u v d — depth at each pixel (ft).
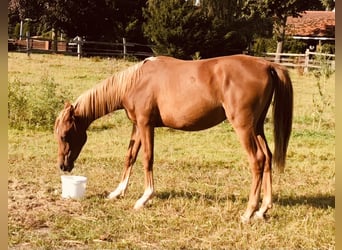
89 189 22.11
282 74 18.33
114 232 17.04
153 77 19.22
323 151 31.76
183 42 85.61
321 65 49.67
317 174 26.11
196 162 28.07
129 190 21.88
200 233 17.06
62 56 83.56
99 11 105.70
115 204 19.97
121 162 27.48
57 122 20.16
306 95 55.11
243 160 28.96
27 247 15.66
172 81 18.81
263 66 18.12
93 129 36.63
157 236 16.69
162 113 19.17
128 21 107.45
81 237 16.46
